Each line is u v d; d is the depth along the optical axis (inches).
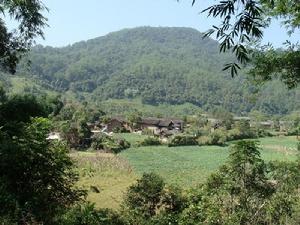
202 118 6067.9
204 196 540.4
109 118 4972.9
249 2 209.3
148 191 828.6
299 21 364.2
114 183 1814.7
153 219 596.4
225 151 3572.8
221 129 4638.3
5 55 748.6
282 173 567.8
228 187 527.2
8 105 713.6
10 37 735.1
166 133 4881.9
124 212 611.5
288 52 388.5
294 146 3981.3
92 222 346.9
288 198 522.0
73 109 4522.6
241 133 4547.2
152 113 7377.0
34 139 412.2
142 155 3134.8
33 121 445.7
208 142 4065.0
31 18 701.9
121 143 3518.7
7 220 300.2
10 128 465.7
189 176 2181.3
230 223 478.6
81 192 446.0
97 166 2303.2
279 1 340.2
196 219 543.8
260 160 531.8
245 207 513.7
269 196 526.6
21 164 392.2
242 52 221.0
